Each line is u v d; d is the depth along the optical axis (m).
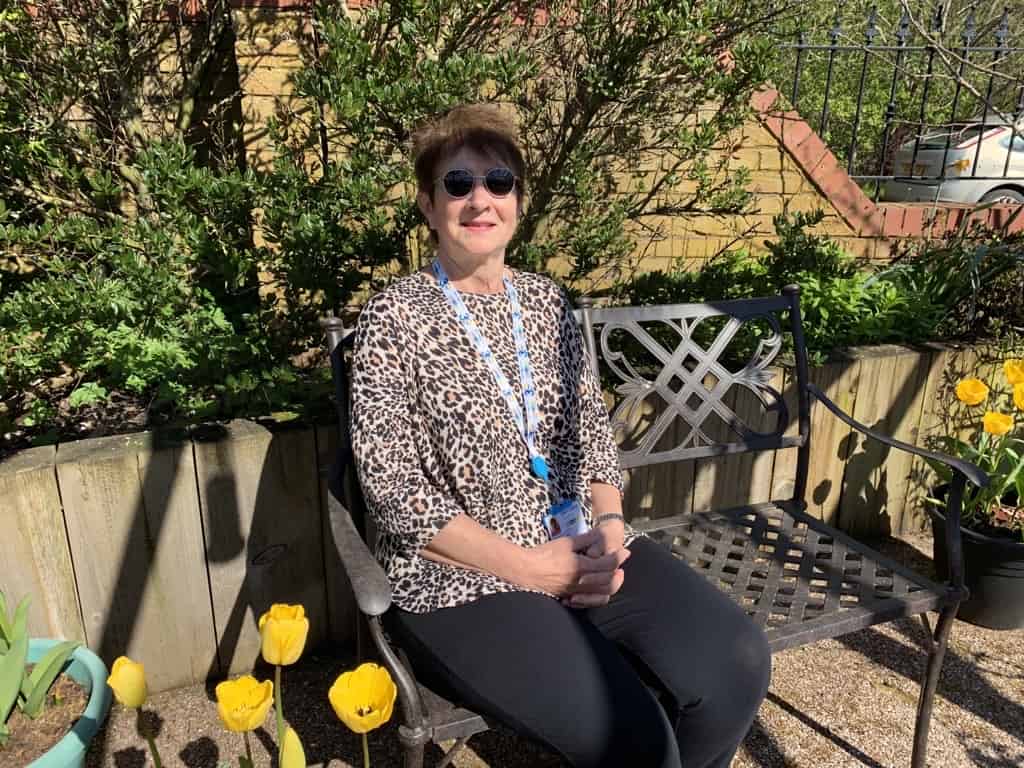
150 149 2.27
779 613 1.79
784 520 2.23
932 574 2.77
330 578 2.21
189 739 1.94
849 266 3.42
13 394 2.26
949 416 3.01
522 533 1.56
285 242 2.22
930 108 7.48
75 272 2.34
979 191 5.49
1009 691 2.24
